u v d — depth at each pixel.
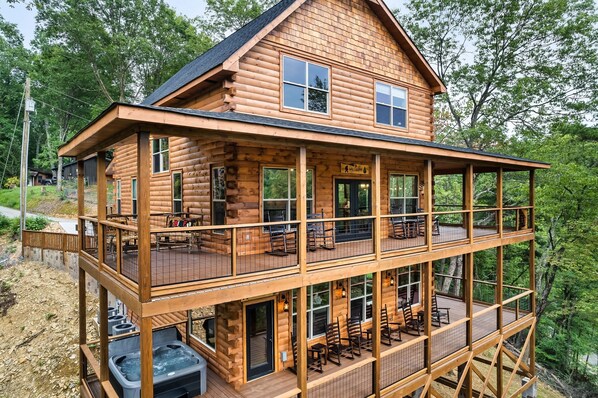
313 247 8.43
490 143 22.88
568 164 16.45
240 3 30.47
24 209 18.56
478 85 23.72
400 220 11.53
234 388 7.09
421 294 11.55
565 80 21.58
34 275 15.75
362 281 9.88
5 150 38.81
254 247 7.85
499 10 21.81
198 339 8.70
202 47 29.16
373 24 11.23
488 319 11.36
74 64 27.47
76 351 10.48
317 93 9.80
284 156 8.38
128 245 7.68
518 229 11.65
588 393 16.92
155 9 27.59
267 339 7.78
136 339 8.54
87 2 24.70
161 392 6.38
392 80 11.70
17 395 9.58
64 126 37.41
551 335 20.84
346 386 7.23
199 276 5.50
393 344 9.40
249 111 8.39
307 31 9.58
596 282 18.16
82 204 8.24
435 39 24.58
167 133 4.70
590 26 20.62
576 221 16.00
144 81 30.22
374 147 6.93
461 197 22.52
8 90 38.75
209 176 8.34
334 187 9.60
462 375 8.93
